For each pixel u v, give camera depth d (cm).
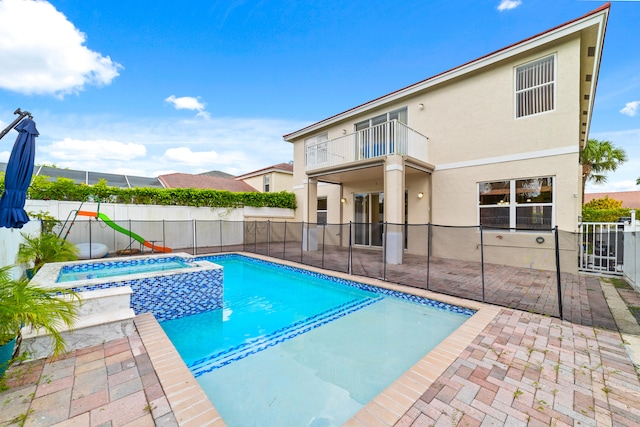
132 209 1157
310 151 1223
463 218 893
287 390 293
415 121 1010
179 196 1268
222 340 414
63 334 294
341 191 1301
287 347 390
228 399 277
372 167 930
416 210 1017
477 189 866
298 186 1547
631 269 582
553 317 406
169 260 792
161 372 256
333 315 510
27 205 930
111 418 199
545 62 752
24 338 272
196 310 521
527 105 778
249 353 374
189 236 1287
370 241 1202
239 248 1285
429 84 946
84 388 232
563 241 713
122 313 343
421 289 568
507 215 810
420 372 265
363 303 566
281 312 532
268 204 1525
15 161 411
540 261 748
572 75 704
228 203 1402
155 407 211
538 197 758
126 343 313
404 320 479
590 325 377
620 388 242
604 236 736
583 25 668
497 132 827
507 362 283
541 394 234
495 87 831
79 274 643
